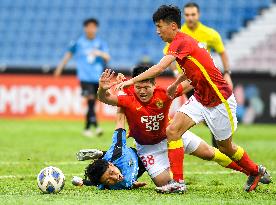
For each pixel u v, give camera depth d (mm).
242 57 88312
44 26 98312
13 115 80938
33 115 80562
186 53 24984
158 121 26812
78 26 97562
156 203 22359
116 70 77562
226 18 92312
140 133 27094
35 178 31562
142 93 26266
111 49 93375
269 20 90688
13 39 97625
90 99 59781
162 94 26547
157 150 27391
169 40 25594
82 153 26344
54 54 95812
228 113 25625
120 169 26656
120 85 24406
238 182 30531
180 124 25500
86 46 60156
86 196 24250
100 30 95500
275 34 89188
